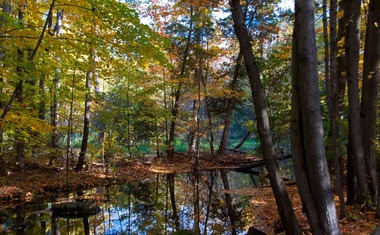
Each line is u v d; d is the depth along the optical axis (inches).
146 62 210.7
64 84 383.2
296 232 138.3
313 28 104.7
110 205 345.7
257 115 145.9
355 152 204.7
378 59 200.5
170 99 745.0
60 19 362.6
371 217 188.9
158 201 369.7
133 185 460.8
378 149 272.5
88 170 496.4
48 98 385.1
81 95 426.6
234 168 604.7
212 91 597.0
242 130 1362.0
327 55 193.9
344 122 304.0
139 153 648.4
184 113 675.4
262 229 243.1
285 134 426.9
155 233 249.3
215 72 738.2
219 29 672.4
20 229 253.9
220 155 712.4
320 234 108.7
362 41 319.6
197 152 579.8
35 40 206.2
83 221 282.0
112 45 193.8
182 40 642.2
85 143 477.4
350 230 172.9
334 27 190.1
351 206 220.1
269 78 394.0
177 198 386.9
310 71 104.9
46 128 237.9
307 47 104.3
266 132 144.3
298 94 113.2
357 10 198.8
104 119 487.8
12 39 201.5
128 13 174.1
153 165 613.9
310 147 107.0
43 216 290.5
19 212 298.5
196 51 608.1
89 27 219.5
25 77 213.0
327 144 319.6
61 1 191.9
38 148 435.8
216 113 739.4
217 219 290.2
